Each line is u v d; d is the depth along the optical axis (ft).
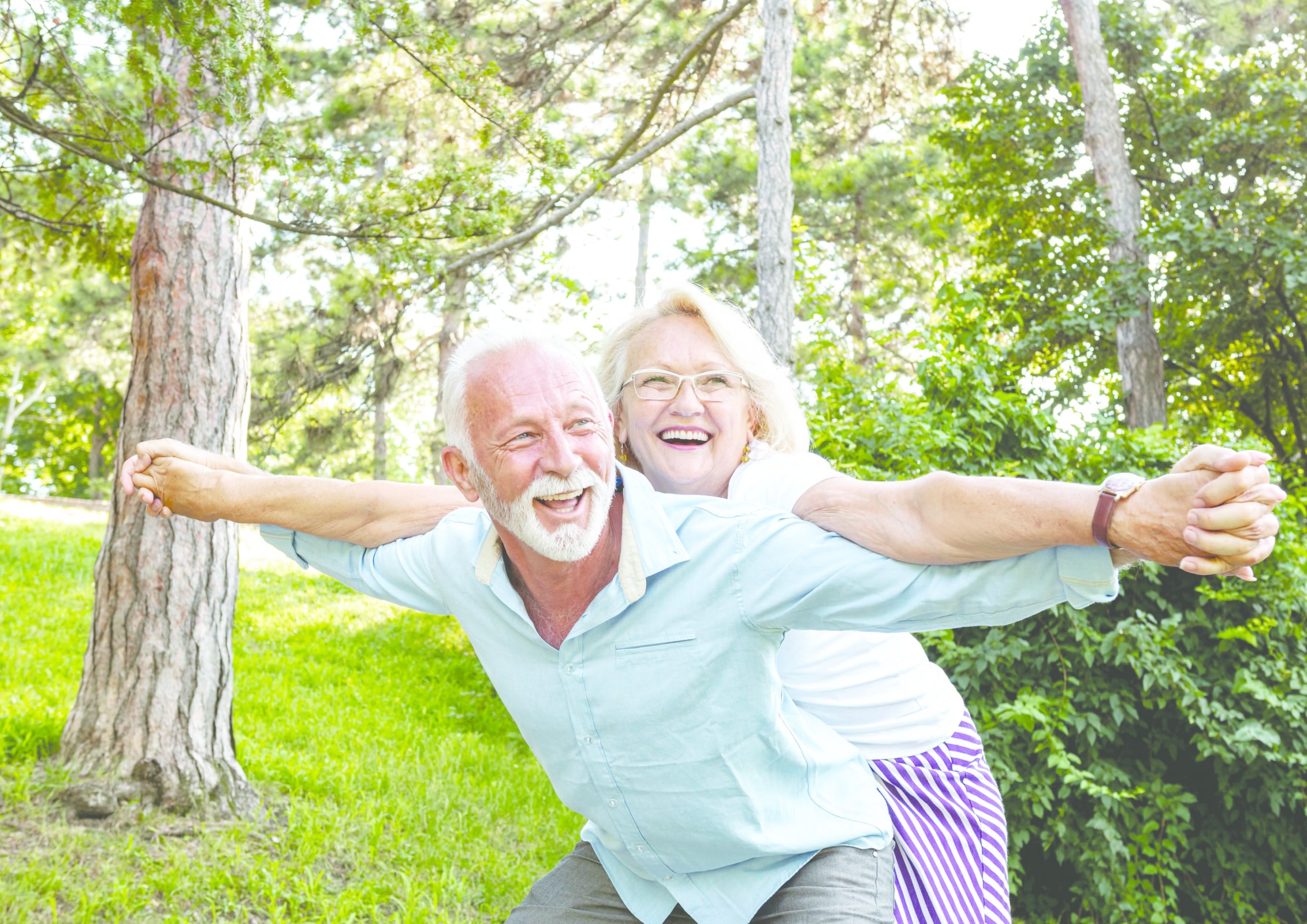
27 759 19.11
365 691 31.07
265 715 26.37
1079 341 48.44
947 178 51.98
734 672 6.19
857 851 6.88
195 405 19.15
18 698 22.81
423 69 16.22
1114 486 4.85
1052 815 17.26
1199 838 17.58
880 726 7.91
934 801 7.82
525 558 6.34
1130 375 42.16
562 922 7.42
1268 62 48.08
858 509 5.93
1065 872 18.17
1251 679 16.56
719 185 53.93
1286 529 17.66
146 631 18.83
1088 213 42.75
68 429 117.19
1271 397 54.75
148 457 7.58
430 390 44.32
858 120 50.14
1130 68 48.47
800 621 5.98
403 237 15.08
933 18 43.37
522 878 18.28
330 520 7.54
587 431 6.12
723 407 8.39
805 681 7.86
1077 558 5.12
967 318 19.47
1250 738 16.12
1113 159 43.14
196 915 15.24
